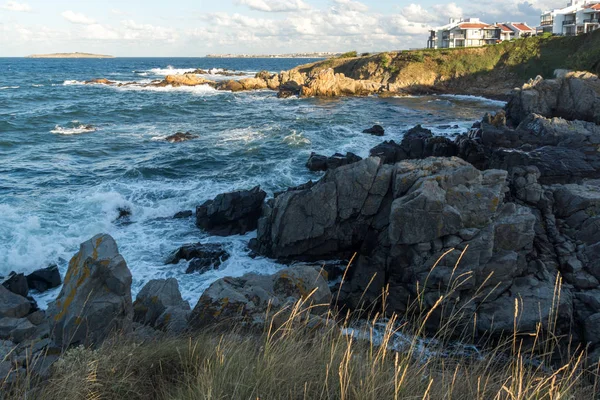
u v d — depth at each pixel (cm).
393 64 7025
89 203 1909
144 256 1530
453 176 1266
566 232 1330
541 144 2425
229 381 436
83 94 6475
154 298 930
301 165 2542
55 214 1806
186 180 2295
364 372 452
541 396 433
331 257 1462
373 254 1334
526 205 1414
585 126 2508
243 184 2220
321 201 1440
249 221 1747
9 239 1569
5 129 3550
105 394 461
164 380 499
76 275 698
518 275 1164
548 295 1098
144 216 1873
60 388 457
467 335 1070
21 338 755
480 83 6378
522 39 6550
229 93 6775
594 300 1079
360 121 3991
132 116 4366
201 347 555
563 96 3234
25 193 2044
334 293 1290
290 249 1470
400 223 1213
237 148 2905
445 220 1186
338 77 6438
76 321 654
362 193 1415
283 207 1488
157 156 2722
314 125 3744
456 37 9306
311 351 515
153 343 598
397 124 3850
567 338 1040
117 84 8225
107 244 724
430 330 1112
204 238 1681
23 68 15550
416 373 459
